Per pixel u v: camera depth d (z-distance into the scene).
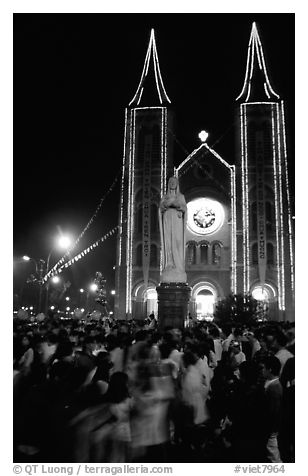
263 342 15.74
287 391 10.30
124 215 70.81
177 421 10.62
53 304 83.25
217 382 11.73
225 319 44.53
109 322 28.25
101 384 8.38
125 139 73.44
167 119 73.81
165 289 25.66
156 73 77.31
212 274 67.81
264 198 68.44
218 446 10.91
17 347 13.90
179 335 16.70
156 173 71.50
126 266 68.88
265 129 71.31
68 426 7.54
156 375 8.91
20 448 7.89
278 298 65.31
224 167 70.81
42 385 8.27
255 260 67.25
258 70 74.62
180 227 26.62
